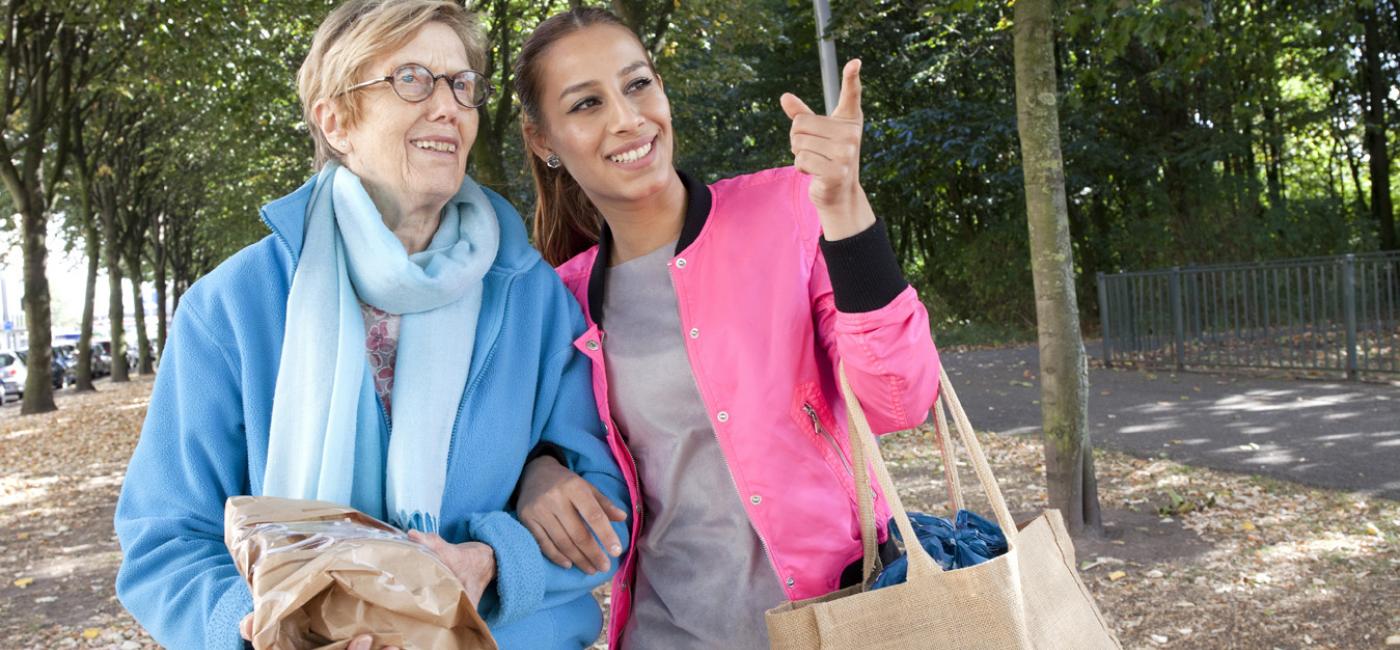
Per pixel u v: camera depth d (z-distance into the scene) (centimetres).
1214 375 1322
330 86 174
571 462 197
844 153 160
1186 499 665
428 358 171
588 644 193
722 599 197
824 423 194
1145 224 2167
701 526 200
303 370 163
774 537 189
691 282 195
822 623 166
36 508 1009
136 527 161
